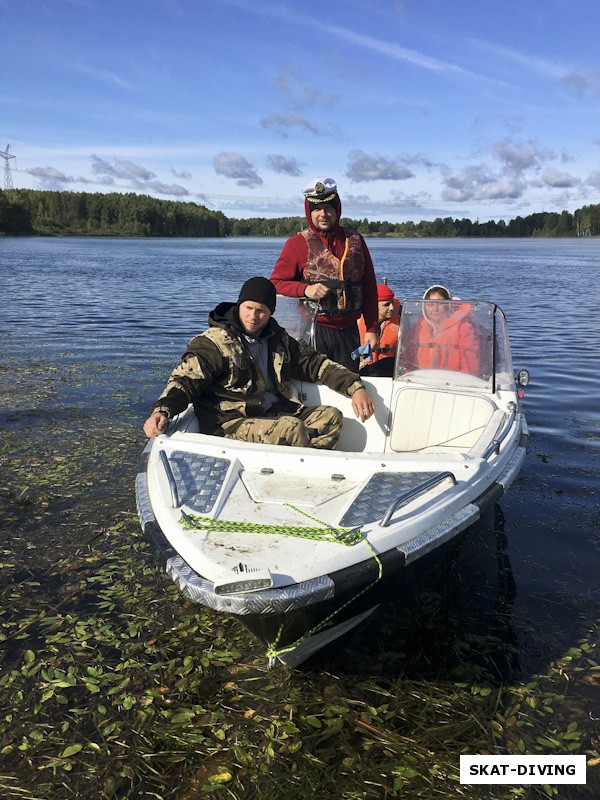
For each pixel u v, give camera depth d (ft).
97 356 30.91
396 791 7.34
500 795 7.27
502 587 11.39
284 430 11.10
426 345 13.48
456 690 8.91
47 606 10.77
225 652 9.68
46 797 7.23
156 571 11.87
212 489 9.00
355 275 14.26
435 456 10.06
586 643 9.88
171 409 10.61
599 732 8.12
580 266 112.98
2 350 32.01
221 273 89.61
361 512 8.55
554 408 22.47
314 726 8.27
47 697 8.71
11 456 17.42
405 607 10.74
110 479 15.94
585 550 12.66
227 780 7.48
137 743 7.98
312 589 7.29
